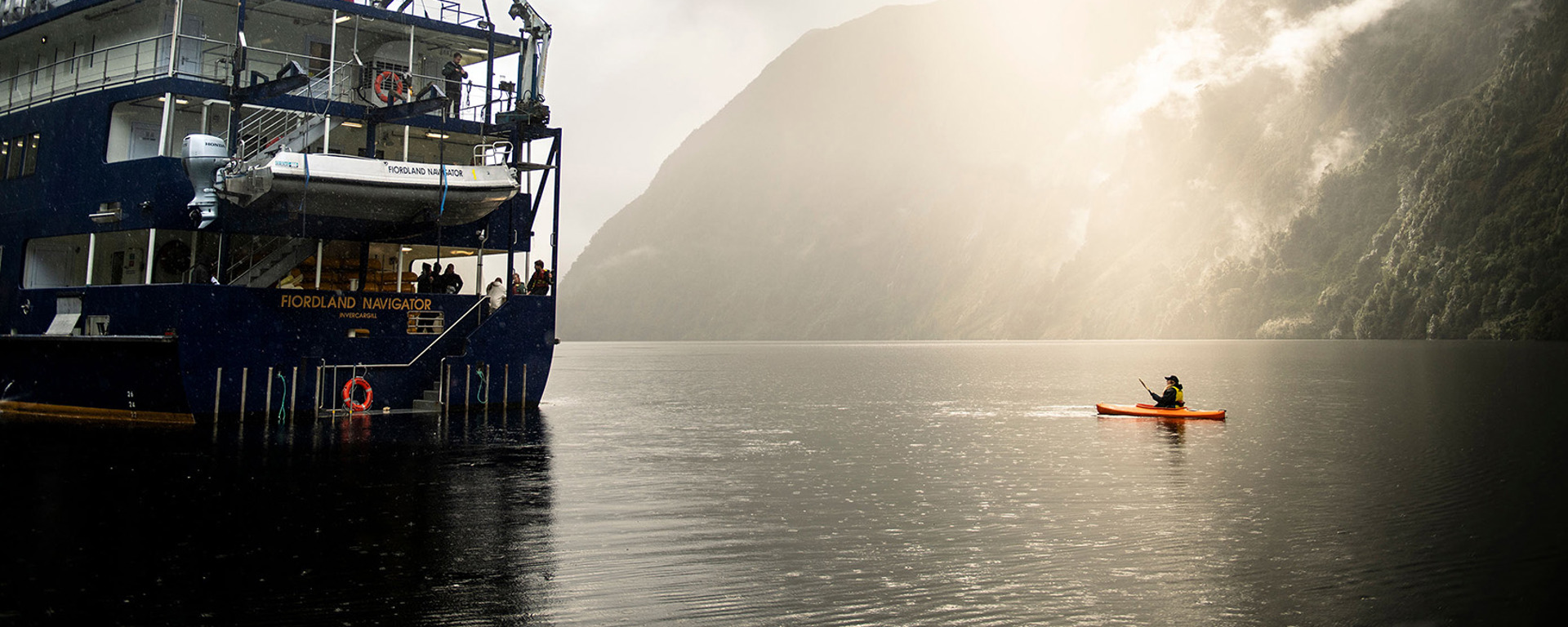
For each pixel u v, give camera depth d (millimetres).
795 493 21969
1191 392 58750
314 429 31750
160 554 15453
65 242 36000
